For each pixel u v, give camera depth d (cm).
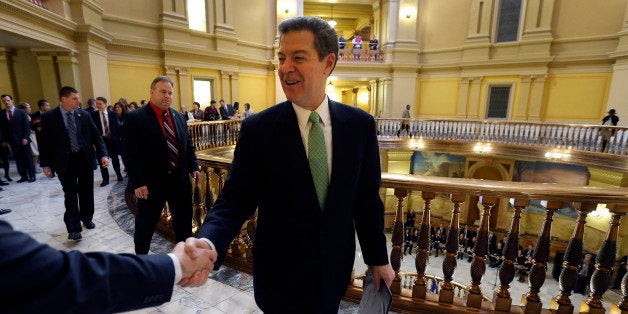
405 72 1523
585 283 631
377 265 117
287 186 100
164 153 238
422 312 188
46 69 795
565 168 1020
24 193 474
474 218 1127
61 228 332
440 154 1277
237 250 243
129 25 1014
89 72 834
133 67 1038
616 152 870
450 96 1488
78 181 318
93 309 49
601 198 157
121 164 747
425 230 188
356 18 2064
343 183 103
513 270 176
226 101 1316
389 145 1263
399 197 189
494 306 184
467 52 1406
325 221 101
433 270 930
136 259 58
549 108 1294
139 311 192
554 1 1223
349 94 2073
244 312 192
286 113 102
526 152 1064
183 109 932
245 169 104
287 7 1441
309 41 92
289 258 104
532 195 163
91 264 51
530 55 1277
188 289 215
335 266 106
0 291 40
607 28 1156
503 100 1373
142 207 240
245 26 1362
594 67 1191
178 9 1114
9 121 538
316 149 101
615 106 1130
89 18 823
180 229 257
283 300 106
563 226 988
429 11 1491
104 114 552
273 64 1455
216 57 1246
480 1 1351
